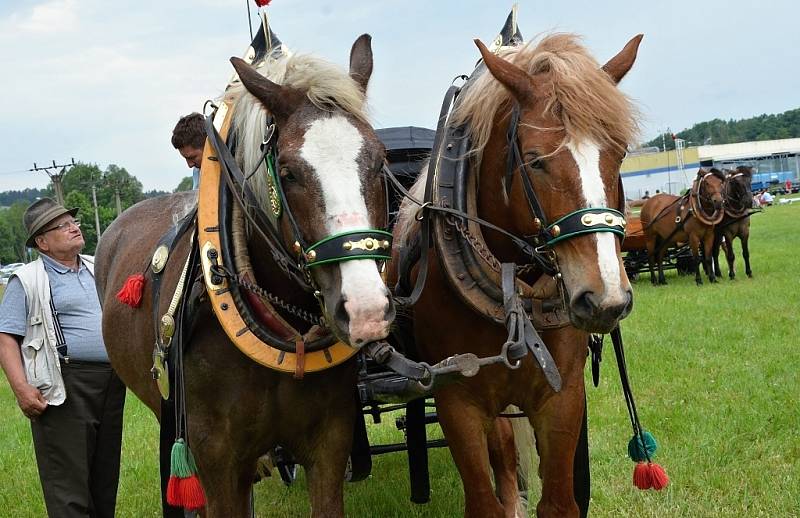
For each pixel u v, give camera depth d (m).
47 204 4.09
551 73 2.79
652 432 5.45
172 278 3.13
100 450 4.18
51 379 3.93
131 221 4.42
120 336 3.69
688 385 6.52
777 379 6.47
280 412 2.93
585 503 3.46
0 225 64.25
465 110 3.16
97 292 4.33
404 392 3.38
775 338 8.09
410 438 3.82
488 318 3.02
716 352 7.66
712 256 14.09
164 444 3.06
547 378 2.70
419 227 3.33
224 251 2.86
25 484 5.73
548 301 3.03
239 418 2.90
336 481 3.01
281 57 2.97
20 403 3.91
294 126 2.58
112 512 4.24
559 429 3.14
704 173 13.25
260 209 2.75
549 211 2.67
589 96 2.64
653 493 4.44
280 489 5.14
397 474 5.20
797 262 15.80
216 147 2.89
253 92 2.65
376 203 2.53
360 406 3.31
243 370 2.86
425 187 3.28
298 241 2.54
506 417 3.63
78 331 4.04
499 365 3.11
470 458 3.16
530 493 4.45
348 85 2.64
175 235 3.34
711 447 4.99
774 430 5.27
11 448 6.76
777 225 26.28
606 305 2.49
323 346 2.79
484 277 3.04
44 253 4.11
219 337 2.87
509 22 3.63
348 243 2.40
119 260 4.08
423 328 3.36
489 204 3.11
